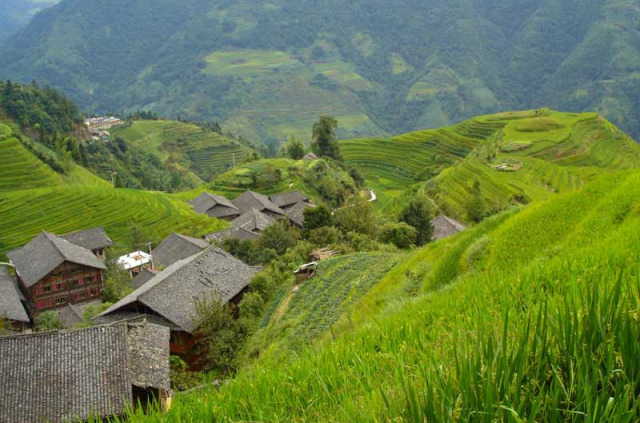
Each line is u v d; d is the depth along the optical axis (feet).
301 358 14.37
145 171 522.06
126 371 59.67
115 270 183.62
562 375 7.05
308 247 152.15
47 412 54.54
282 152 517.96
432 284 58.75
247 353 89.66
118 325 63.87
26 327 158.92
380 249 152.25
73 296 172.45
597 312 7.36
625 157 346.95
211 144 652.48
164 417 10.64
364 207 188.75
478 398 6.54
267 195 326.65
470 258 54.54
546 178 273.13
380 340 17.03
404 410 7.23
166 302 102.53
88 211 256.73
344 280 110.42
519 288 18.26
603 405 5.98
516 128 390.21
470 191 264.93
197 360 99.96
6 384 56.03
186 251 191.11
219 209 287.28
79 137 495.82
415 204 179.63
